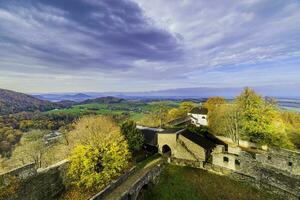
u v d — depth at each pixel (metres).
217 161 32.53
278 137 43.41
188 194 27.84
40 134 69.62
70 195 25.53
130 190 24.53
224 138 46.56
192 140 36.38
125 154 29.14
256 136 42.75
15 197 20.95
